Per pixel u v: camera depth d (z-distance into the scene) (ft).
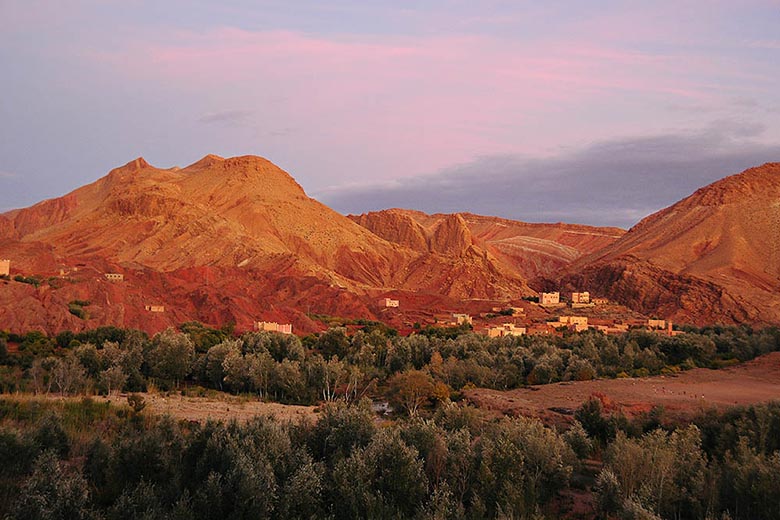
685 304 500.33
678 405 151.43
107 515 58.59
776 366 229.25
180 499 61.16
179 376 199.31
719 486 79.00
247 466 65.16
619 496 74.38
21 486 61.11
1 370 168.35
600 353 241.76
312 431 87.76
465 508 71.72
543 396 171.53
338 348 267.39
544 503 78.74
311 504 65.31
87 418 96.89
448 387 183.42
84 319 283.18
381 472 72.13
